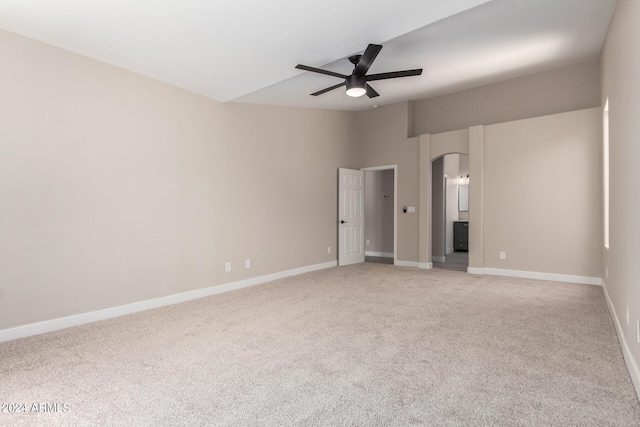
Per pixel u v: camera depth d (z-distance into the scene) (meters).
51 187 3.14
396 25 2.82
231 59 3.41
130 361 2.51
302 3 2.46
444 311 3.66
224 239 4.70
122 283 3.64
